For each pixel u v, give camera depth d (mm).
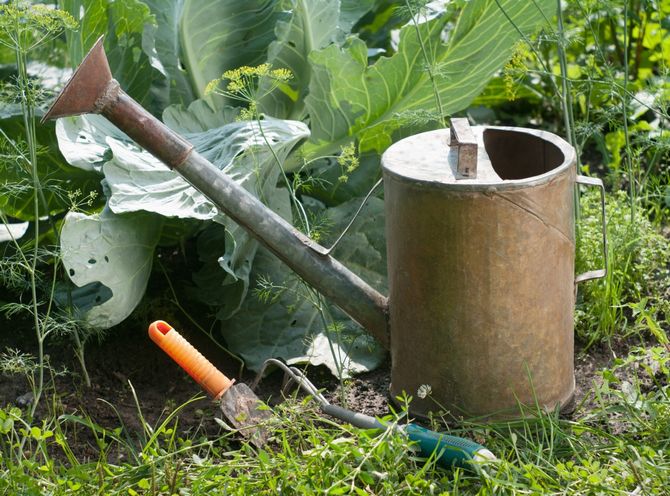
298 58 3592
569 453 2643
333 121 3549
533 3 3365
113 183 2949
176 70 3664
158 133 2623
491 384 2682
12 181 3359
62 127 3125
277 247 2773
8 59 3838
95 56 2496
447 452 2516
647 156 4453
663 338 2871
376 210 3482
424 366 2719
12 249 3566
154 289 3627
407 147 2738
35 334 3434
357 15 4070
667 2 4359
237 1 3555
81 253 2891
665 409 2678
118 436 2719
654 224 3881
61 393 3115
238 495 2410
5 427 2479
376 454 2412
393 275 2705
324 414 2959
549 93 4816
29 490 2375
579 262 3324
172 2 3623
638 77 4605
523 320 2617
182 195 3012
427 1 3236
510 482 2361
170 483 2408
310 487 2387
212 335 3445
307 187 3426
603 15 4684
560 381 2775
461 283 2561
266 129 3139
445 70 3469
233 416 2746
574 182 2650
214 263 3463
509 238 2506
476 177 2500
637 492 2371
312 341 3230
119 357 3318
